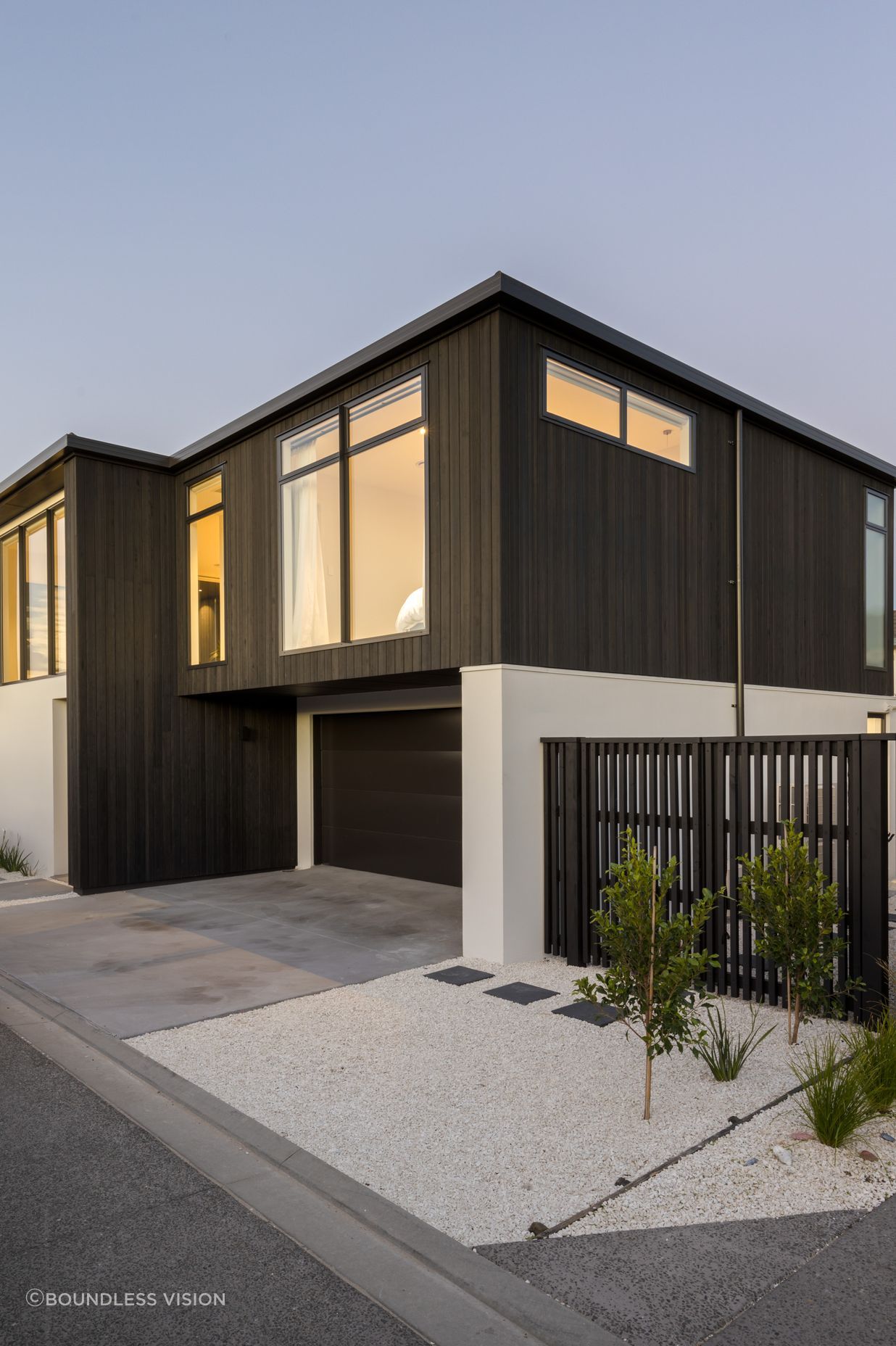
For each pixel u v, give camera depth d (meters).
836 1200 3.11
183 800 10.57
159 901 9.32
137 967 6.55
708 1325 2.44
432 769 10.04
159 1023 5.22
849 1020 5.11
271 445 9.20
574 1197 3.15
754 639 9.38
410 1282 2.69
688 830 5.96
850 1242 2.85
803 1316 2.48
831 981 5.02
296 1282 2.71
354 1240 2.93
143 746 10.31
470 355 6.93
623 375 7.89
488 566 6.74
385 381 7.72
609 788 6.45
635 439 8.02
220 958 6.81
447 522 7.09
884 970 4.98
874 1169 3.33
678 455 8.55
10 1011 5.63
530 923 6.75
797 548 10.18
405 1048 4.73
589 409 7.56
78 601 9.96
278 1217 3.08
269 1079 4.30
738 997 5.64
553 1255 2.78
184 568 10.63
